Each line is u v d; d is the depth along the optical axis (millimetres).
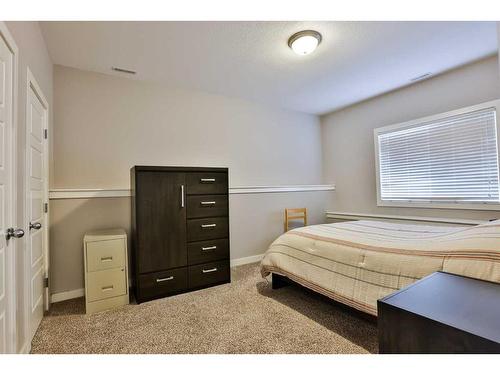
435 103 3182
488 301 985
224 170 2867
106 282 2262
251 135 3943
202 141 3502
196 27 2125
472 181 2910
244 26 2129
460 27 2189
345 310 1958
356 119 4160
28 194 1690
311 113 4617
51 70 2551
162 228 2500
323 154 4730
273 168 4164
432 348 852
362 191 4105
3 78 1298
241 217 3707
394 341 954
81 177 2727
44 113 2229
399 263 1604
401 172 3596
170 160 3254
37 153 1989
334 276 1942
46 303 2225
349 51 2555
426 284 1167
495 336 750
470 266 1308
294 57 2648
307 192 4359
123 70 2832
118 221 2807
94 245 2230
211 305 2287
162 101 3230
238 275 3145
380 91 3625
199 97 3496
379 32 2246
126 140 2982
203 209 2727
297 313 2113
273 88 3469
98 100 2850
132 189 2693
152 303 2357
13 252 1372
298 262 2266
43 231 2189
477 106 2820
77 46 2348
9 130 1355
